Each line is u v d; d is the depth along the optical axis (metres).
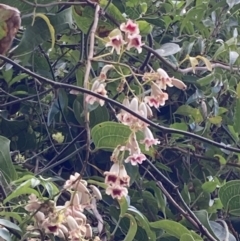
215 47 1.90
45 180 1.09
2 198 1.21
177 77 1.75
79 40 1.67
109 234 1.33
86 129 1.19
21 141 1.72
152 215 1.56
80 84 1.57
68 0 1.47
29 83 1.76
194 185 1.71
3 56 1.16
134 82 1.61
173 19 1.88
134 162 1.13
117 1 1.76
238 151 1.24
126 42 1.17
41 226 1.06
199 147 1.78
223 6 1.87
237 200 1.37
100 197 1.14
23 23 1.34
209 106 1.84
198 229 1.36
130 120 1.15
